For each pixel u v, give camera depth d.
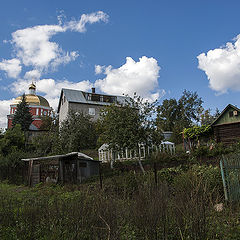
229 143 18.27
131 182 6.91
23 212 4.93
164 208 3.66
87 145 26.20
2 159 19.30
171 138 29.69
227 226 4.07
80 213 3.96
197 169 7.95
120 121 12.91
